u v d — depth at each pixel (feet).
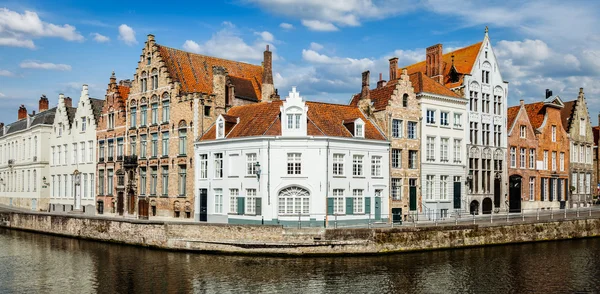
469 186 157.58
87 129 186.29
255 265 102.22
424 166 145.89
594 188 207.10
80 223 142.82
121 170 166.61
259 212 124.98
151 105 156.87
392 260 106.32
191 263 104.68
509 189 168.76
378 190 135.74
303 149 124.26
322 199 124.06
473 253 115.85
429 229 116.98
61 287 89.86
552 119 186.70
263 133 125.49
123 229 130.00
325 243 109.50
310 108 132.77
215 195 136.15
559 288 88.94
